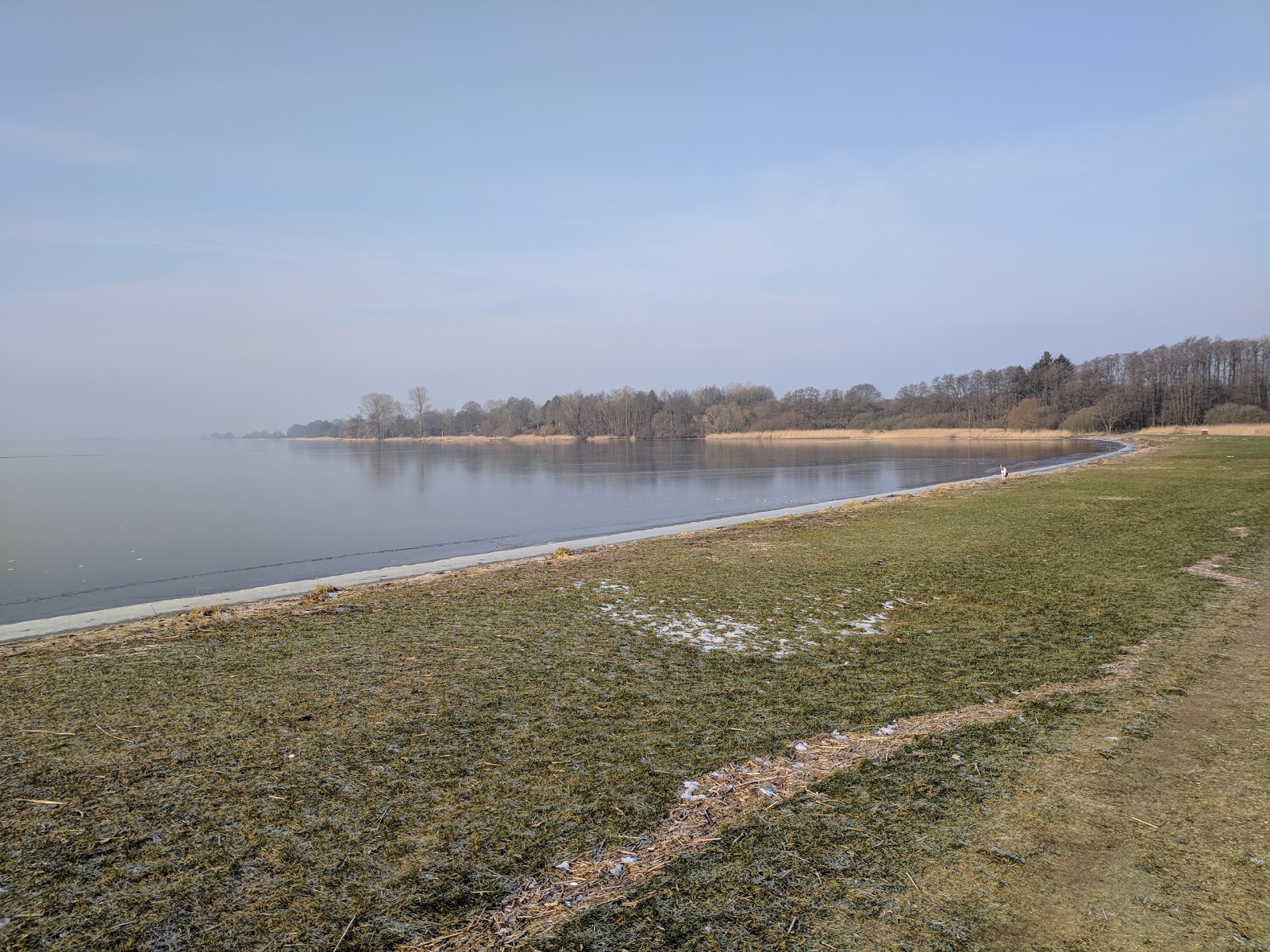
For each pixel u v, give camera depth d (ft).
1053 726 18.99
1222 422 280.31
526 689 22.72
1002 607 31.58
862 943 10.87
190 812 15.24
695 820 14.61
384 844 13.89
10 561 63.98
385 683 23.57
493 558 55.31
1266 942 10.74
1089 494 76.59
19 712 21.56
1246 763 16.60
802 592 35.55
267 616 34.09
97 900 12.23
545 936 11.13
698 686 22.72
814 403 446.60
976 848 13.42
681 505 102.17
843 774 16.48
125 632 31.76
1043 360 408.05
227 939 11.19
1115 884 12.28
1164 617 29.19
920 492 91.15
